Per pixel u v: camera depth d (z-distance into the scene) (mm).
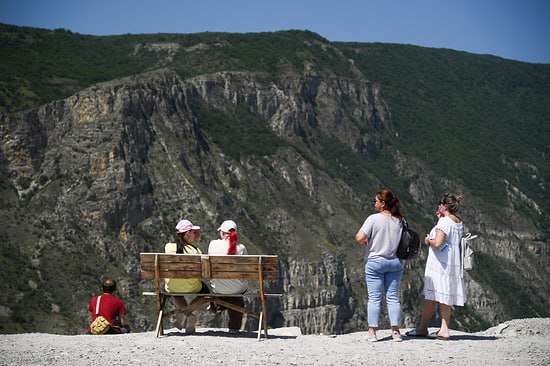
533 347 17750
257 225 191875
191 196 173625
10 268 135750
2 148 162500
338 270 189625
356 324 187375
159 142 177750
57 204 155750
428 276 19391
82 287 139625
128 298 142750
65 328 127312
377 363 15430
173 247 20266
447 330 19203
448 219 19156
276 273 19188
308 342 18438
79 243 150000
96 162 161750
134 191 161875
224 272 19266
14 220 150375
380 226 18641
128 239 155875
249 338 19109
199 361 15250
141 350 16531
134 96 176375
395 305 18750
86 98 170250
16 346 17078
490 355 16594
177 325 20297
